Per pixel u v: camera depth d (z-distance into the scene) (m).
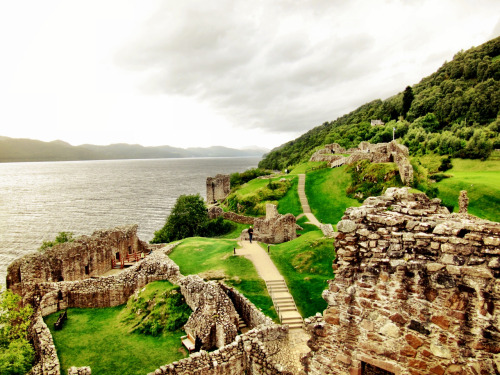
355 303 9.09
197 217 61.16
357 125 157.12
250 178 115.75
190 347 20.11
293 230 45.00
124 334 22.78
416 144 95.75
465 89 132.88
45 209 118.00
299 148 194.62
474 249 7.41
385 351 8.52
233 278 28.53
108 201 135.62
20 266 29.16
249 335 18.30
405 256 8.36
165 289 26.64
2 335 21.59
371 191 56.53
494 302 7.08
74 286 28.11
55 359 19.27
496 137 86.56
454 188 53.34
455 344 7.51
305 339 20.36
